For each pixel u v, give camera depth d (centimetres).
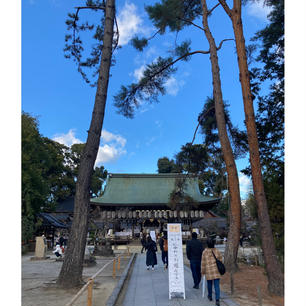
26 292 738
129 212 2816
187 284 841
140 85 1285
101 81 959
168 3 1260
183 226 2812
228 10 905
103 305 604
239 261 1359
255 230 1223
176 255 690
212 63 1180
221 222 3294
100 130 931
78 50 1253
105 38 997
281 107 1376
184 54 1312
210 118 1443
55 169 4934
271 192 772
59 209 4797
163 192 3225
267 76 1428
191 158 1463
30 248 2631
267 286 707
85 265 1377
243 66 840
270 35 1407
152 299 660
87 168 879
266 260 685
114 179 3453
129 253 2262
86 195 863
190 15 1397
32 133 2958
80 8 1126
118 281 914
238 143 1455
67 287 771
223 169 1546
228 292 706
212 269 592
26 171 2717
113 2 1028
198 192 2981
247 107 805
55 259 1889
